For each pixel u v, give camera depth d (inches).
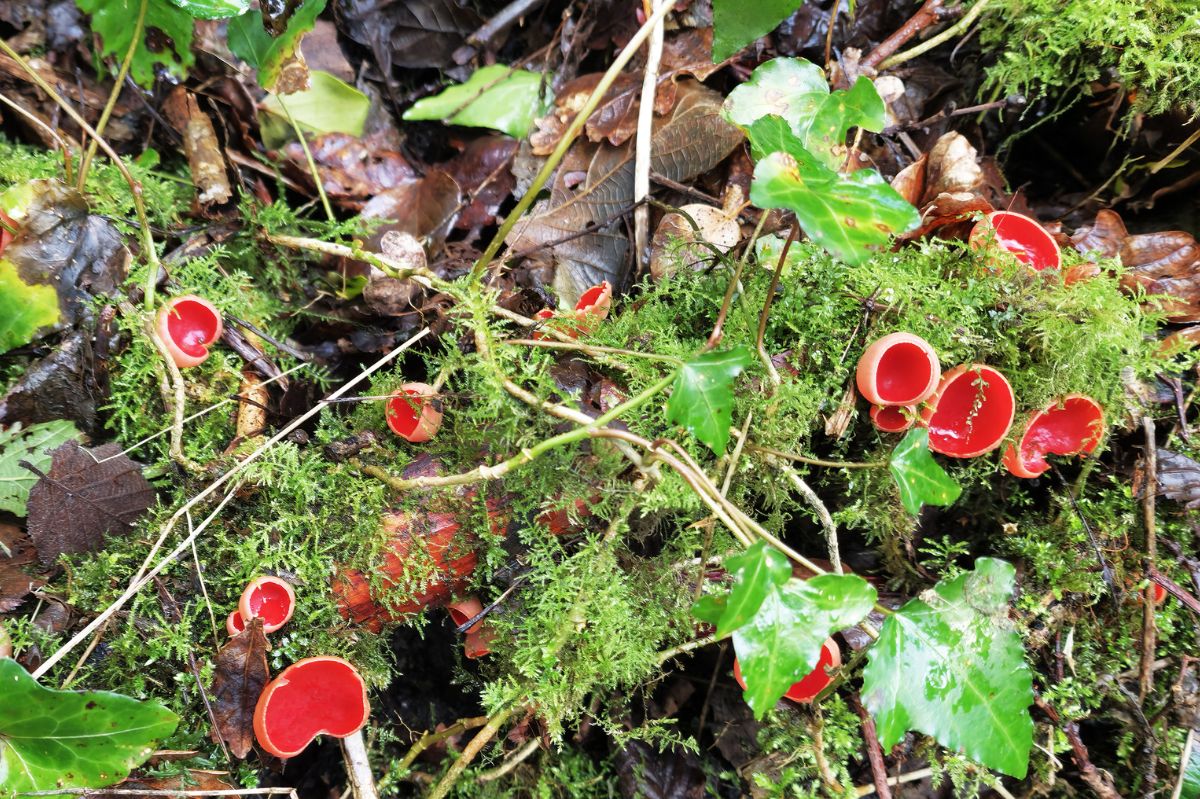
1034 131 26.8
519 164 26.5
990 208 23.2
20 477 21.8
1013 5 25.5
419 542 21.6
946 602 19.8
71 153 24.8
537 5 27.3
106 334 22.3
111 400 22.4
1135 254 24.4
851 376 22.5
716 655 24.6
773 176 18.4
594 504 21.7
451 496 21.6
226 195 25.6
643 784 23.9
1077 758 22.5
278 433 22.4
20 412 22.1
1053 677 22.9
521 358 22.1
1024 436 22.5
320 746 24.0
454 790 23.8
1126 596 22.9
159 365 22.0
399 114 27.3
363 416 22.8
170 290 23.0
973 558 24.2
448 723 24.6
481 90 27.0
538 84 27.1
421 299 24.7
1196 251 24.2
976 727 19.6
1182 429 23.1
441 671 24.8
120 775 19.6
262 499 21.8
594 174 26.0
